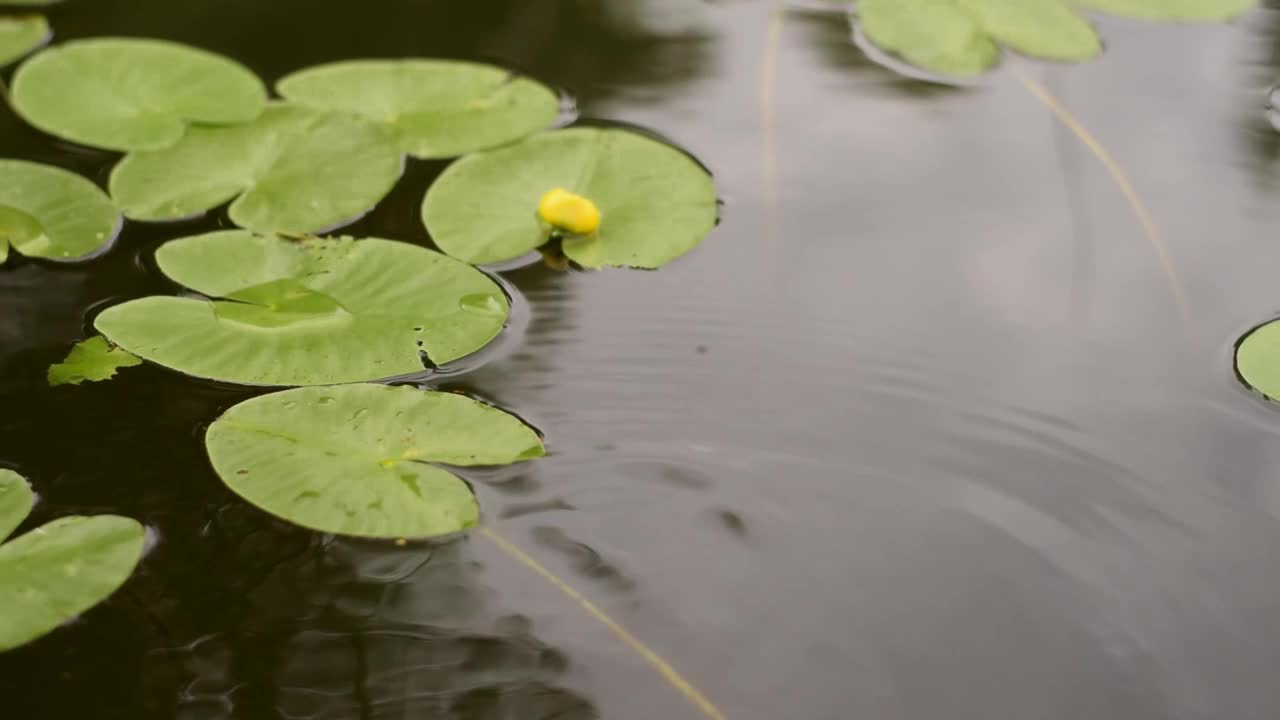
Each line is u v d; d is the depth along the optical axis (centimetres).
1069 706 215
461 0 274
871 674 217
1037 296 237
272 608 217
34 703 213
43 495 222
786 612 219
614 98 258
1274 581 221
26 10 269
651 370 232
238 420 225
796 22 272
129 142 249
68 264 238
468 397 228
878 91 260
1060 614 219
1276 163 250
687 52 266
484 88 258
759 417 229
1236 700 215
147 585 218
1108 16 272
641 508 224
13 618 216
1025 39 267
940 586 221
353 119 253
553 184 246
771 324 235
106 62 258
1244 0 274
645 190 246
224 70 258
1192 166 250
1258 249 241
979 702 215
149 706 213
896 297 237
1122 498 225
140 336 230
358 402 227
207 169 247
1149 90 260
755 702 215
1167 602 220
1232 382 231
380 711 214
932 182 248
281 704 214
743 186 247
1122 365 232
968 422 229
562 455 226
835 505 224
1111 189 247
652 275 239
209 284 235
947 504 225
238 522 221
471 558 220
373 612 218
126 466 224
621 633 218
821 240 242
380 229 242
